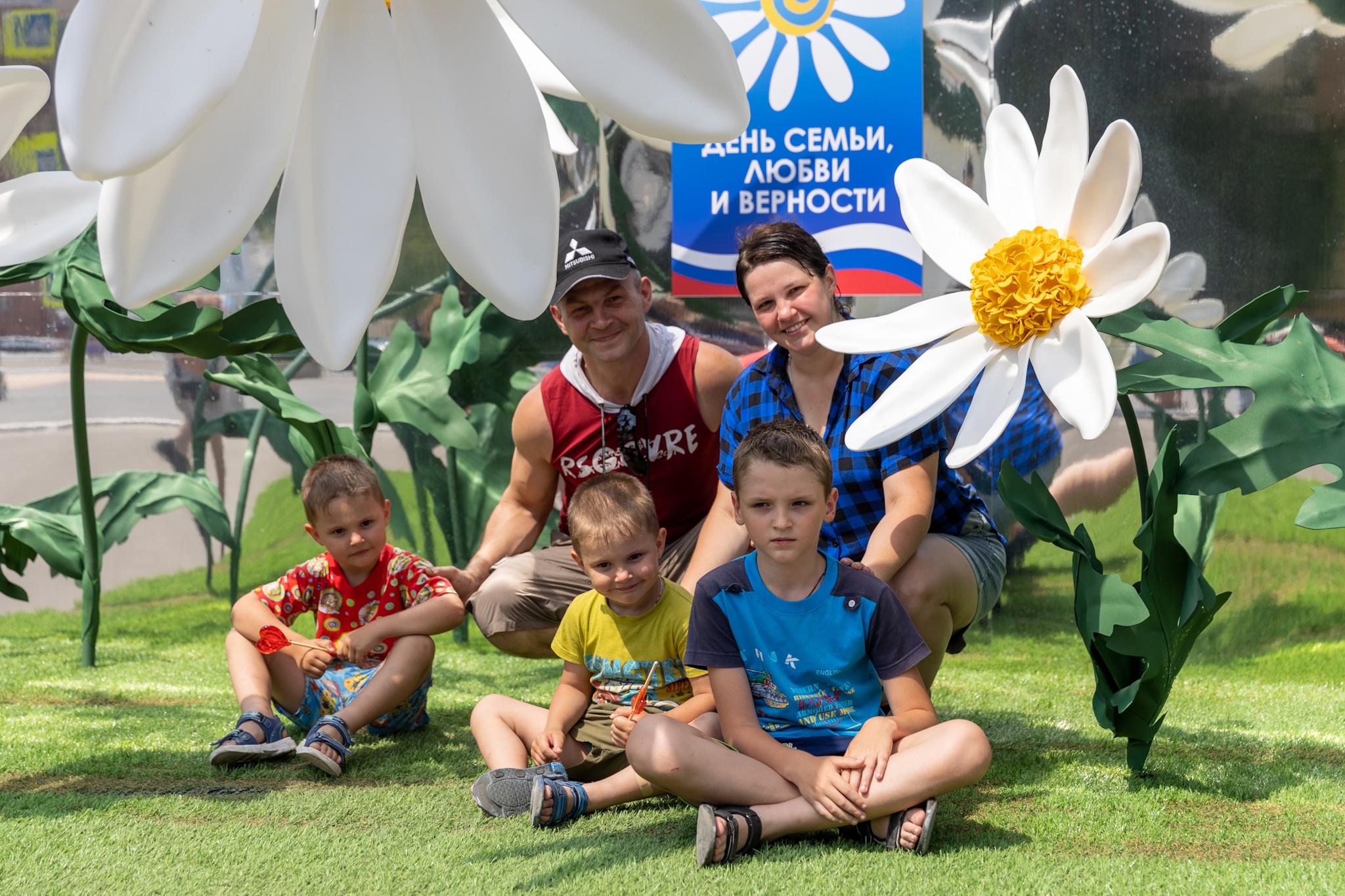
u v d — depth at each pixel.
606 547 1.82
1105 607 1.74
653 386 2.41
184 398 3.22
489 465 3.12
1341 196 2.69
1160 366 1.78
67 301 2.37
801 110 2.85
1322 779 1.86
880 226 2.83
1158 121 2.75
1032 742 2.13
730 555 2.15
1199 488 1.71
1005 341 1.61
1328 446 1.64
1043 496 1.79
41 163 2.99
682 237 2.93
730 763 1.60
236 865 1.49
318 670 2.17
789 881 1.40
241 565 3.21
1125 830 1.61
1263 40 2.71
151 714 2.41
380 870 1.47
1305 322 1.74
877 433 1.59
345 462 2.29
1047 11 2.77
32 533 2.91
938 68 2.80
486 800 1.74
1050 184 1.67
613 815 1.76
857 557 2.07
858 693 1.70
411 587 2.28
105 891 1.39
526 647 2.54
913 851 1.52
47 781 1.93
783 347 2.06
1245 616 2.72
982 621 2.88
